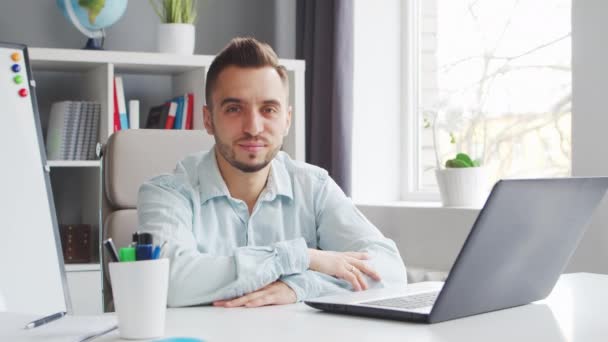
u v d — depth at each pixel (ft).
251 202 5.58
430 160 11.19
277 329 3.57
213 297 4.48
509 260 3.85
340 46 10.62
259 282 4.53
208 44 12.72
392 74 11.42
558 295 4.58
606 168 7.48
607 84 7.45
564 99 9.26
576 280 5.19
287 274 4.67
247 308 4.28
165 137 6.75
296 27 11.93
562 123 9.28
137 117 11.02
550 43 9.45
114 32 12.16
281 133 5.22
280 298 4.49
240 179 5.46
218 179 5.45
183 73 11.72
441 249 9.00
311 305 4.10
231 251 5.46
